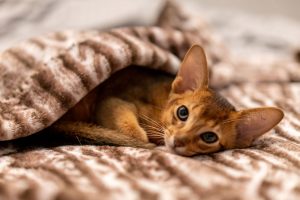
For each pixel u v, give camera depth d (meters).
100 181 0.34
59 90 0.46
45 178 0.34
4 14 0.65
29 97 0.45
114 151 0.41
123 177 0.34
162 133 0.48
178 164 0.36
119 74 0.54
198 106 0.46
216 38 0.76
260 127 0.45
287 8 1.24
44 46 0.53
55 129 0.45
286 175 0.35
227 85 0.65
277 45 0.94
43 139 0.46
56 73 0.47
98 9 0.69
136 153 0.39
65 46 0.51
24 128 0.42
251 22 1.07
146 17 0.69
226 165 0.38
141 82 0.55
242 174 0.35
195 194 0.32
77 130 0.45
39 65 0.50
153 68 0.55
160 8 0.71
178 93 0.50
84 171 0.36
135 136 0.48
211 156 0.41
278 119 0.43
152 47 0.53
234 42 0.94
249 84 0.66
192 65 0.49
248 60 0.77
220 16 1.07
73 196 0.31
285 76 0.68
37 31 0.65
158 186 0.33
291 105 0.56
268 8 1.24
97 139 0.45
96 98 0.52
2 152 0.42
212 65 0.63
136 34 0.57
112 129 0.49
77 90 0.46
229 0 1.23
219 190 0.32
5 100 0.45
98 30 0.65
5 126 0.41
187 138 0.44
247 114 0.45
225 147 0.46
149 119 0.51
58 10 0.68
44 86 0.46
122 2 0.71
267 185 0.33
